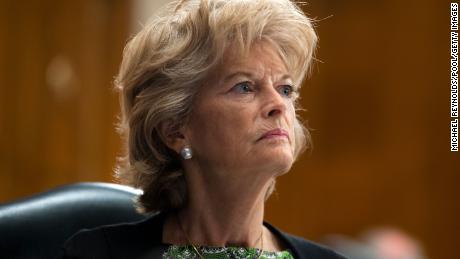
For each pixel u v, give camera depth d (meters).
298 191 13.49
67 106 11.82
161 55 4.44
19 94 11.62
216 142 4.35
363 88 13.34
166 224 4.77
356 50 13.32
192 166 4.58
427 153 13.18
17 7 11.57
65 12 11.80
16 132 11.61
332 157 13.46
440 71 13.06
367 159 13.37
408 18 13.18
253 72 4.32
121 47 11.98
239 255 4.54
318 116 13.44
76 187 5.43
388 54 13.25
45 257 5.05
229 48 4.32
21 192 11.65
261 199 4.61
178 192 4.74
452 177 13.09
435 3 13.06
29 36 11.66
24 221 5.08
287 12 4.43
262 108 4.30
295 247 4.74
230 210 4.53
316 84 13.41
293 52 4.44
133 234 4.69
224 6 4.35
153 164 4.72
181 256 4.54
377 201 13.37
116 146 12.00
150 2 11.86
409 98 13.20
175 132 4.53
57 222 5.16
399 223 13.28
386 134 13.30
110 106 11.99
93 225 5.24
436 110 13.11
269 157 4.23
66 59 11.80
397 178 13.28
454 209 13.14
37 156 11.70
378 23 13.26
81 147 11.88
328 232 13.47
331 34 13.35
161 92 4.48
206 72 4.35
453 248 13.16
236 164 4.31
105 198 5.39
